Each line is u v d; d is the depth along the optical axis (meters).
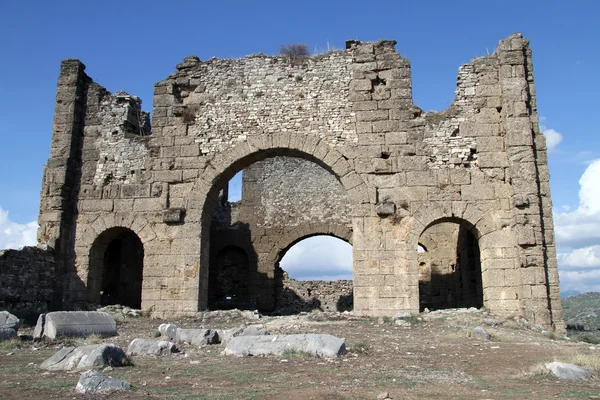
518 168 21.69
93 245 24.58
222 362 11.40
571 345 15.11
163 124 25.06
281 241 33.91
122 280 30.28
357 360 11.52
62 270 24.27
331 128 23.75
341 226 33.59
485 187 22.28
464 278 28.08
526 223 21.16
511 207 21.86
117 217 24.50
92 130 25.94
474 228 22.44
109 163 25.34
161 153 24.77
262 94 24.67
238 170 25.17
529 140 21.91
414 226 22.30
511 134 22.06
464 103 23.23
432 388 8.73
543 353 12.90
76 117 25.83
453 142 22.91
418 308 21.61
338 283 35.81
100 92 26.45
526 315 20.48
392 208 22.36
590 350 13.60
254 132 24.33
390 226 22.45
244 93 24.83
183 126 24.89
